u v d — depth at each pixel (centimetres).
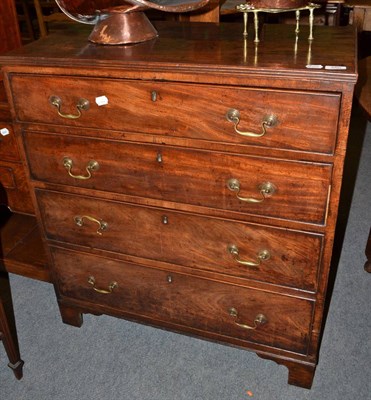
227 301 143
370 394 145
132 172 132
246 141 115
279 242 126
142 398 148
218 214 128
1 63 128
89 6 125
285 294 133
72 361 161
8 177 185
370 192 249
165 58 115
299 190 117
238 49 121
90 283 159
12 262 186
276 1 119
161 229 138
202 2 122
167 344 166
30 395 151
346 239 216
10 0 189
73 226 151
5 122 171
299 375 146
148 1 120
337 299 182
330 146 108
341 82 101
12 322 178
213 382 152
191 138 119
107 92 121
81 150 134
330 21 281
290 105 107
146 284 152
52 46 133
